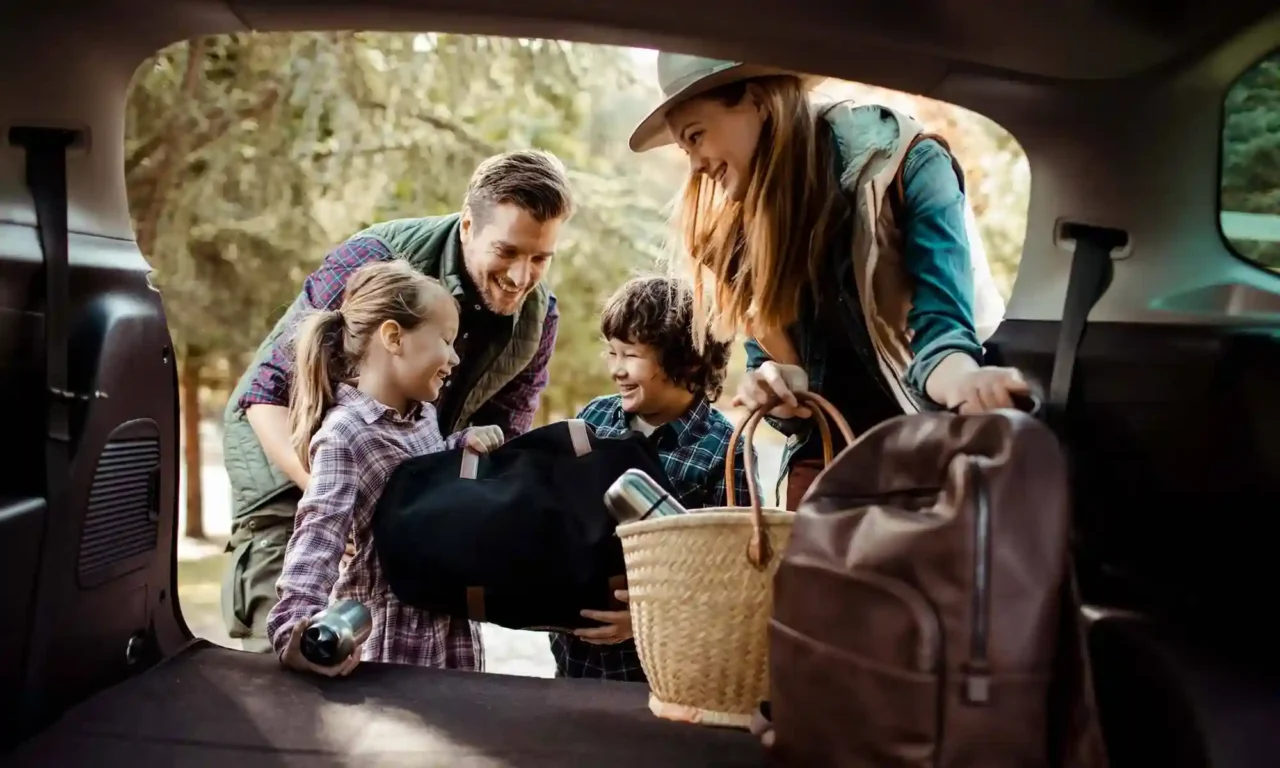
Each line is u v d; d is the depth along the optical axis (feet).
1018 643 3.36
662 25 4.57
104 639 4.87
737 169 5.97
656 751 4.39
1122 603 4.44
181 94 16.37
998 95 4.93
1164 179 4.66
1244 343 4.01
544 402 19.90
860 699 3.55
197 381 21.27
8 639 4.20
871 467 3.86
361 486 5.93
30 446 4.42
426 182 17.25
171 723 4.52
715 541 4.56
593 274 18.61
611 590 5.65
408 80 17.25
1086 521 4.62
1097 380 4.61
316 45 16.78
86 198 4.79
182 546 21.48
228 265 16.79
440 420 7.47
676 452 7.10
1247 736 3.56
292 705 4.78
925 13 4.42
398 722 4.64
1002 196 16.29
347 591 6.06
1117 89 4.69
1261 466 3.90
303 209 16.90
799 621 3.81
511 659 15.44
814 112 5.97
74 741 4.29
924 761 3.39
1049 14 4.38
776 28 4.55
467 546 5.58
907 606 3.42
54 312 4.47
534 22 4.61
